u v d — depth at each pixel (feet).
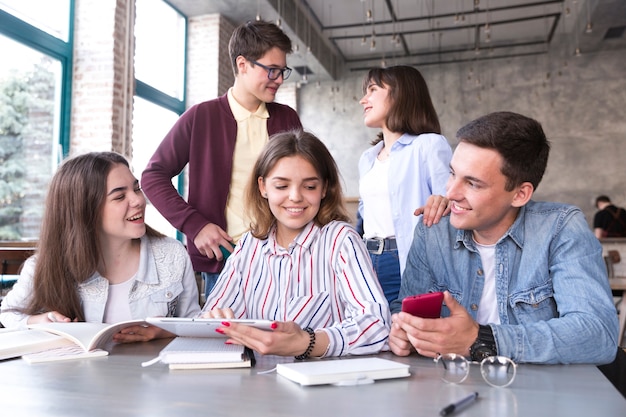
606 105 33.99
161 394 3.02
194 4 25.18
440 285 5.24
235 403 2.83
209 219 7.81
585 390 3.11
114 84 19.34
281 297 5.23
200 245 7.32
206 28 26.27
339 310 5.17
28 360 3.97
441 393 3.03
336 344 4.08
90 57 19.43
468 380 3.34
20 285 5.93
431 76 37.06
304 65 33.68
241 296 5.44
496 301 4.90
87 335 4.36
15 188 16.98
